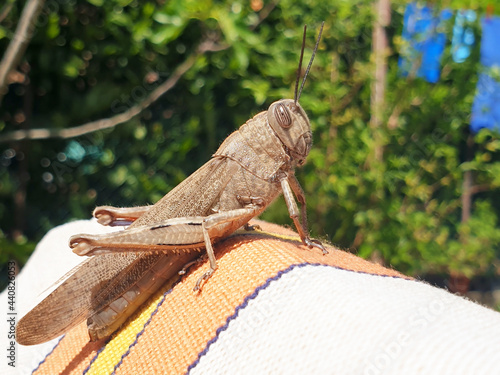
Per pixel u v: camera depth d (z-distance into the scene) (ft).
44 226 1.08
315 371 0.33
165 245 0.44
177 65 1.12
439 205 1.44
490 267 1.59
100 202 1.10
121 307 0.45
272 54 1.11
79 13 1.04
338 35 1.17
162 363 0.40
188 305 0.42
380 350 0.32
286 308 0.37
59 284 0.47
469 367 0.30
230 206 0.48
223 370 0.37
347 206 1.21
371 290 0.36
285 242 0.46
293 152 0.48
